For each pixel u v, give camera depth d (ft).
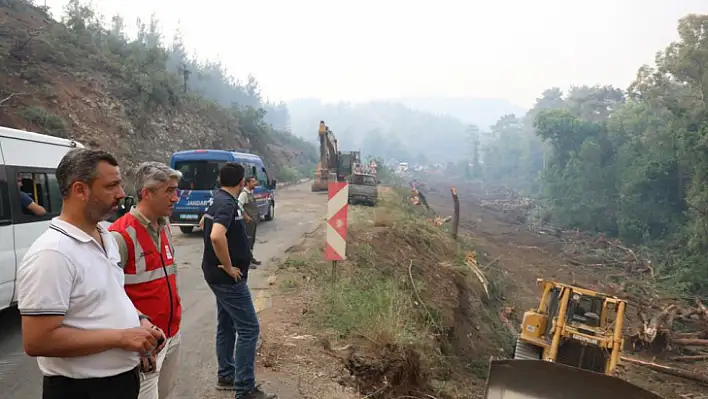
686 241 97.19
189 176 47.39
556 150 155.74
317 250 38.99
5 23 86.28
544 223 150.82
